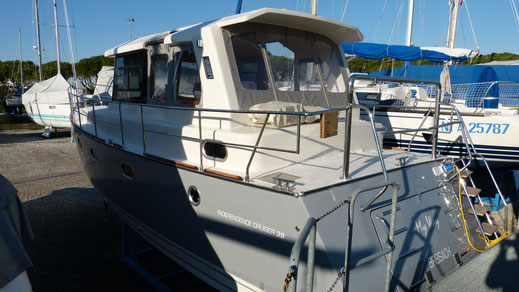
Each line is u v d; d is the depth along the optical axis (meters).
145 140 3.90
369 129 3.67
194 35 3.35
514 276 2.63
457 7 10.16
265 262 2.54
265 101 3.38
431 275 2.71
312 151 3.14
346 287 2.13
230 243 2.81
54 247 4.94
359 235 2.40
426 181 3.14
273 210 2.40
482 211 3.79
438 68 9.59
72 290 3.90
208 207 2.95
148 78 4.11
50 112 16.41
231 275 2.89
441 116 6.36
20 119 21.42
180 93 3.64
